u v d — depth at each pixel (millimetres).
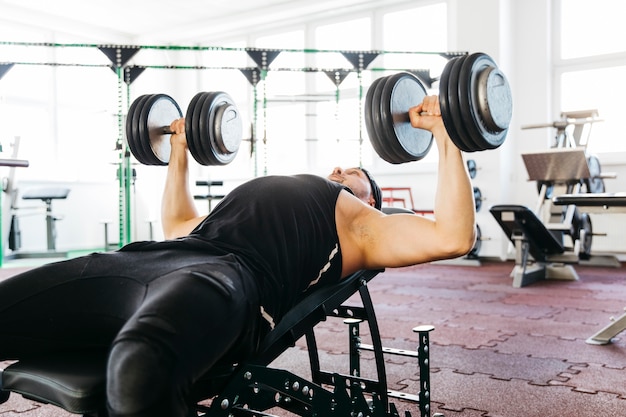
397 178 6570
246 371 1093
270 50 4910
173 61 8219
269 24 7406
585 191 4883
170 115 2027
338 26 7086
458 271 5238
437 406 1827
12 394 2004
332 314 1649
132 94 7773
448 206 1297
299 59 7328
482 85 1243
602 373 2162
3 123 6637
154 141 1963
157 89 8055
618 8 5656
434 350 2510
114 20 7371
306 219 1295
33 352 1172
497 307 3480
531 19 5961
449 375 2152
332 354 2467
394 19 6680
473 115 1240
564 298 3762
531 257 4848
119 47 4621
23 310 1117
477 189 5797
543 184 4680
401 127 1471
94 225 7410
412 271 5266
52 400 975
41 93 7008
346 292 1461
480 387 2012
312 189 1365
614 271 5121
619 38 5672
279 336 1229
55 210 6996
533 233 4336
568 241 5793
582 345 2576
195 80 8141
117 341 862
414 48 6570
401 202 6520
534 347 2547
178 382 871
